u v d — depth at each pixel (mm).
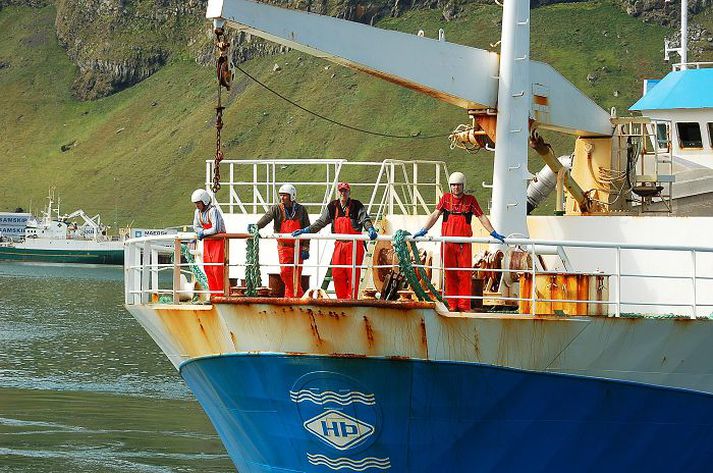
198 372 61375
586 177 76938
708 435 59156
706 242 65625
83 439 100812
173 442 99812
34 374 145875
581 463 58719
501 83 66188
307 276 61656
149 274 67250
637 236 66875
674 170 81562
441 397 56375
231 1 58844
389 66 63594
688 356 57250
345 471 58938
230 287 59719
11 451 95000
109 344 183250
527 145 66375
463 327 54844
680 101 83188
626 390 57469
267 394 58625
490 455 58000
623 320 56000
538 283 58281
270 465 61188
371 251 61844
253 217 79250
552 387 56688
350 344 55750
